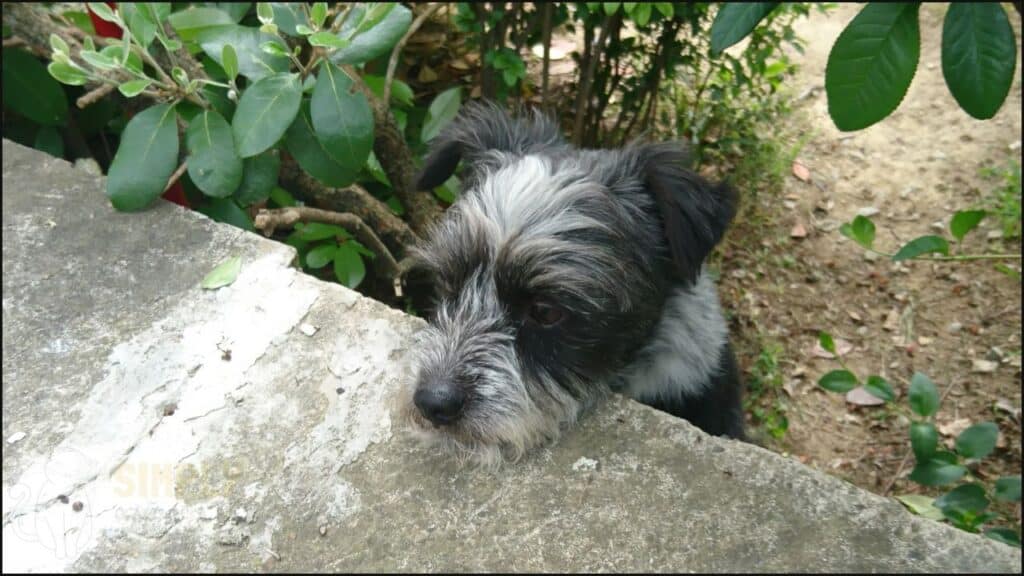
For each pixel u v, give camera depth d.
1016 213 0.85
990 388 0.72
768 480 0.34
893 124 1.01
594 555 0.32
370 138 0.50
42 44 0.60
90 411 0.37
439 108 0.69
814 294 0.83
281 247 0.45
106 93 0.58
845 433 0.71
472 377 0.38
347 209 0.67
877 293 0.83
